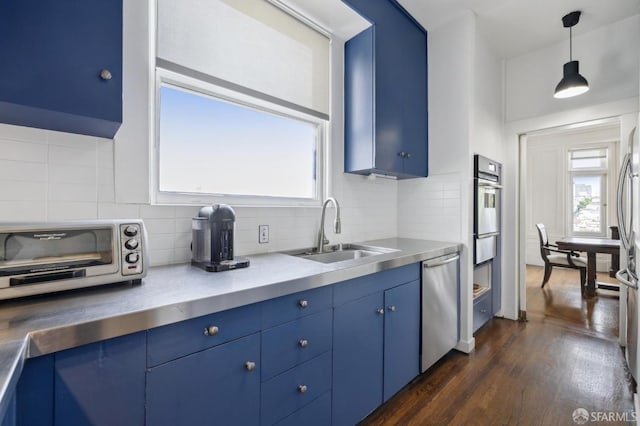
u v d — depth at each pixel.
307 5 1.85
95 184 1.20
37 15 0.86
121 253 0.98
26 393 0.65
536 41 2.73
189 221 1.46
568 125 2.69
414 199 2.69
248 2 1.67
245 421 1.03
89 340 0.71
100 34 0.97
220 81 1.55
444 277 2.12
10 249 0.81
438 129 2.54
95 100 0.96
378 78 2.08
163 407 0.84
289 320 1.16
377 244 2.28
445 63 2.51
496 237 2.89
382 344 1.61
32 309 0.78
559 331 2.69
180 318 0.85
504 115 3.03
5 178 1.02
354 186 2.37
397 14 2.28
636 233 1.72
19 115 0.92
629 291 1.98
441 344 2.08
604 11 2.33
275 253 1.79
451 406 1.68
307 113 1.99
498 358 2.21
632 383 1.87
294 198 2.00
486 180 2.58
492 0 2.23
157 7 1.35
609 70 2.47
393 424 1.55
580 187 5.54
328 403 1.32
